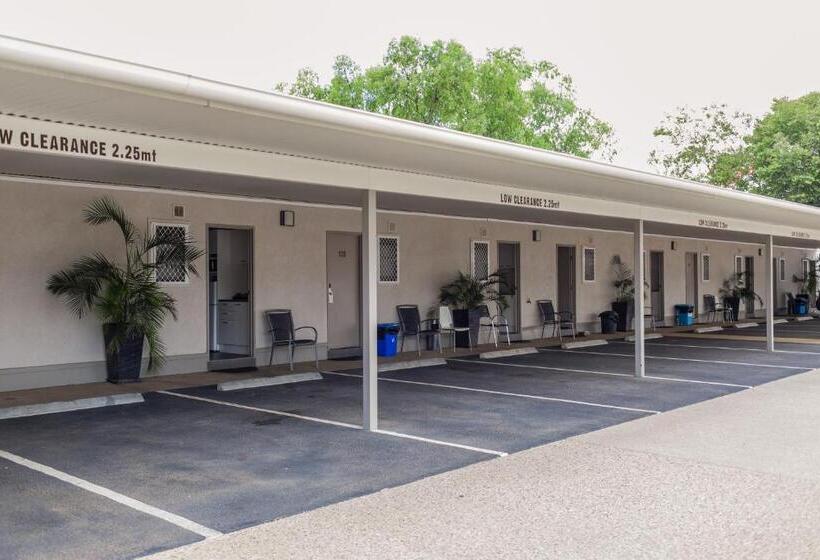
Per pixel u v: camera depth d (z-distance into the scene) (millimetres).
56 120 5578
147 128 5930
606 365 13758
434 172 8477
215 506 5473
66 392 9961
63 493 5781
